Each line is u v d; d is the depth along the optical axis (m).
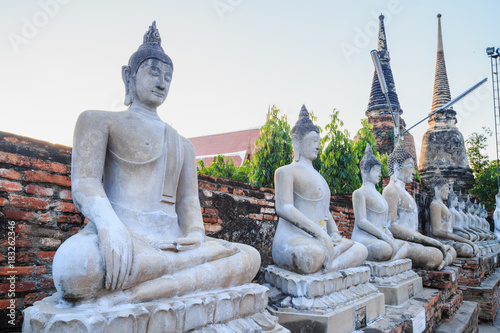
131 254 2.31
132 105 3.10
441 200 9.28
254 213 5.86
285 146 11.02
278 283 3.88
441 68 26.23
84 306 2.19
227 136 23.19
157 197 2.90
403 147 7.12
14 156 3.46
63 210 3.74
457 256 8.45
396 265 5.29
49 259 3.60
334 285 3.83
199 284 2.67
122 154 2.82
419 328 4.46
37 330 2.06
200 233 2.96
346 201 9.15
